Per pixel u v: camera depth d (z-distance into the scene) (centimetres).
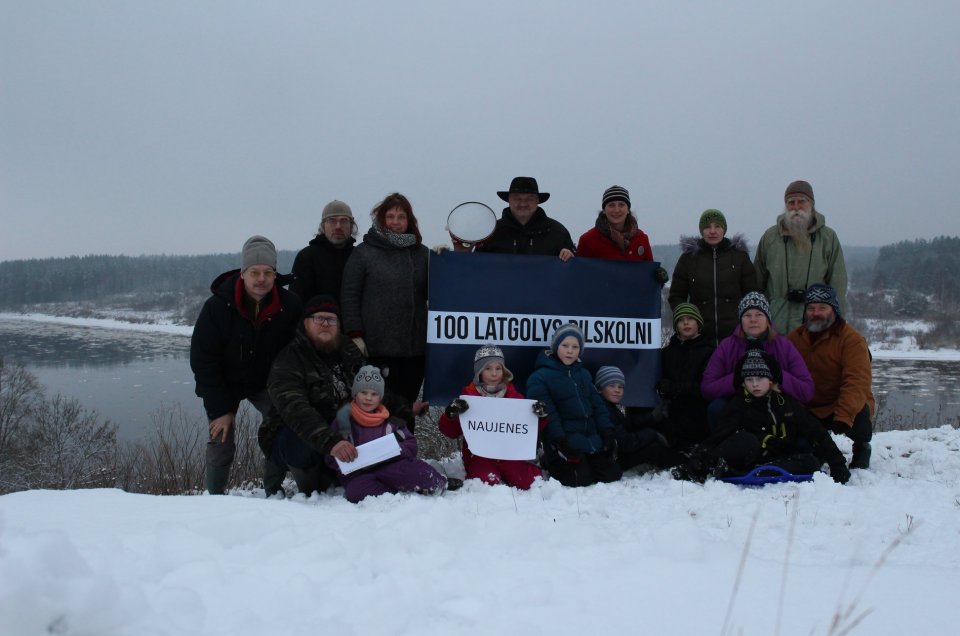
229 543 333
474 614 270
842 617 268
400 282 616
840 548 391
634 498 500
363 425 517
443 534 357
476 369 584
